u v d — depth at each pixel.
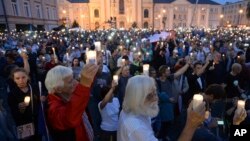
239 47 13.12
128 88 1.79
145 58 9.52
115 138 3.86
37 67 8.26
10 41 17.66
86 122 2.19
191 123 1.38
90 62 1.58
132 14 74.50
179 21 77.94
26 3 33.06
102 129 3.84
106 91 4.04
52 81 1.96
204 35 24.52
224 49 10.32
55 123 1.76
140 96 1.72
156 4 77.00
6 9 28.20
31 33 25.03
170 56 10.35
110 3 74.50
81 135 1.98
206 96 3.41
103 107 3.66
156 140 1.66
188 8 77.25
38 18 36.12
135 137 1.64
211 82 6.25
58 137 1.80
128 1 74.25
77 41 18.67
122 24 75.88
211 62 6.41
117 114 3.85
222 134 3.44
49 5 40.41
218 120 3.37
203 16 79.25
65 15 76.00
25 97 3.25
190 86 5.37
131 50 10.52
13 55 7.49
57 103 1.90
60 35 25.02
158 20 77.94
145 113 1.73
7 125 2.80
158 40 11.75
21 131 3.24
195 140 2.09
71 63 7.43
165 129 4.41
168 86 4.85
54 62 7.12
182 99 5.41
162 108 4.37
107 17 75.06
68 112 1.63
